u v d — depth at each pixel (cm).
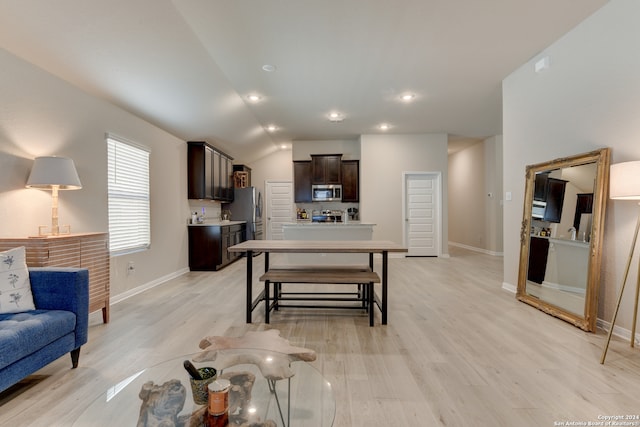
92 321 292
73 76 305
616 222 253
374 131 668
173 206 491
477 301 358
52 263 231
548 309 310
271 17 275
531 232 345
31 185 239
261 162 880
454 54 341
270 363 150
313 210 770
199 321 293
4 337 155
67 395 176
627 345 236
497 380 191
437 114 552
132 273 384
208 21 281
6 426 150
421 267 573
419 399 172
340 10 266
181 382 138
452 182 922
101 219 329
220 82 405
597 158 262
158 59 321
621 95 247
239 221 733
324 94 458
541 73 335
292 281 286
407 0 253
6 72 234
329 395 133
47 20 238
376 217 690
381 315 307
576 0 252
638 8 234
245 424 114
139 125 399
